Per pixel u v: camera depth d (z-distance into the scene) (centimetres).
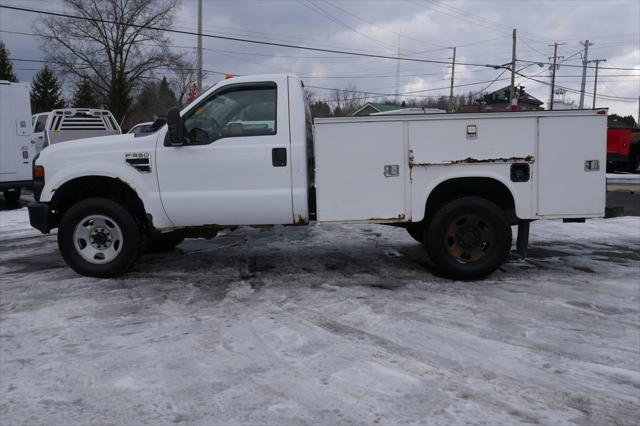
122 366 377
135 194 593
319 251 742
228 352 400
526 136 559
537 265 659
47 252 768
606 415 312
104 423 304
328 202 564
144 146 570
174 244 754
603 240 820
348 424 301
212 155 563
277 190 564
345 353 396
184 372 367
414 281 586
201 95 570
